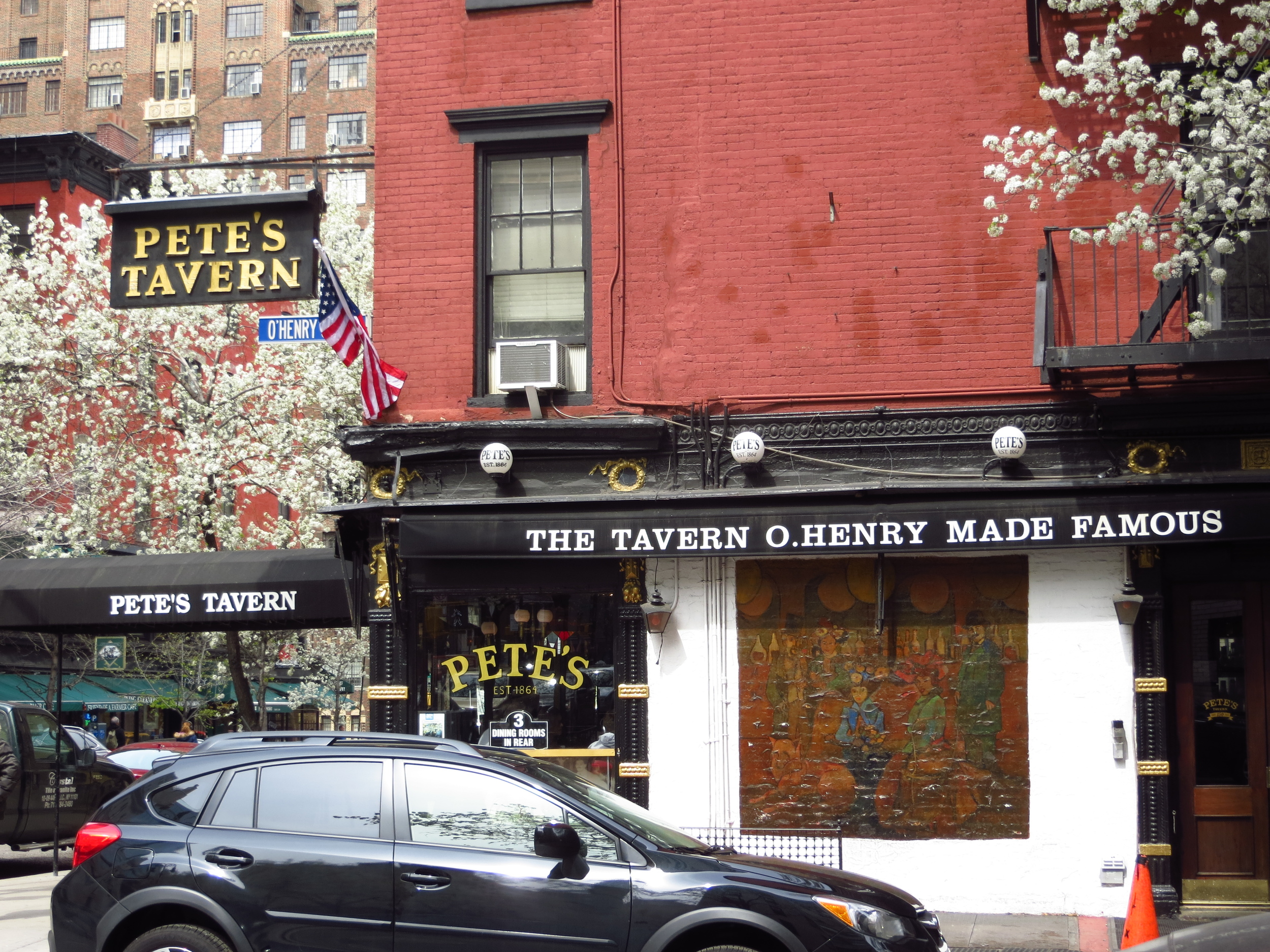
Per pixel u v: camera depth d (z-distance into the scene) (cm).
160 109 6706
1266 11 963
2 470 2180
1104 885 1050
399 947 632
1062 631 1082
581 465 1169
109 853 663
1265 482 1020
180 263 1220
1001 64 1141
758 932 627
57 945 656
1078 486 1043
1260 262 1048
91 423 2312
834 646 1116
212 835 661
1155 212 1016
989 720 1088
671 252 1178
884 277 1140
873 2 1166
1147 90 1105
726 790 1116
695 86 1188
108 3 6925
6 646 2942
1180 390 1062
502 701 1169
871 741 1103
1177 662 1087
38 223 2403
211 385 2292
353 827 659
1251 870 1062
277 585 1234
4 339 2178
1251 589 1084
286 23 6700
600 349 1183
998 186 1130
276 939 636
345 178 3472
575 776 732
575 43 1213
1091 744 1068
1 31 7325
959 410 1107
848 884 657
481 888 635
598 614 1168
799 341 1148
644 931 622
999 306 1118
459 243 1215
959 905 1071
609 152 1198
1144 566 1067
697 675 1129
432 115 1230
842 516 1072
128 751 2200
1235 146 930
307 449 2306
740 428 1147
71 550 2241
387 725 1164
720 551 1083
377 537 1191
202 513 2244
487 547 1116
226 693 3684
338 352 1181
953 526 1051
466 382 1201
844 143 1159
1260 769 1068
